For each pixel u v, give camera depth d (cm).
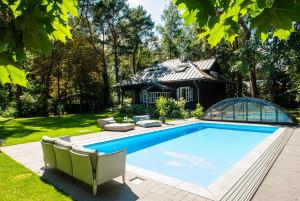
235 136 1320
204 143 1167
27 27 117
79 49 2723
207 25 149
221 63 3188
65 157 593
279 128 1288
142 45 3844
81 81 2792
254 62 2205
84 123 1797
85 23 3019
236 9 161
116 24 3161
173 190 522
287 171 634
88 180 520
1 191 531
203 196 487
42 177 619
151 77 2656
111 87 3180
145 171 650
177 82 2430
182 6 159
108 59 3900
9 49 125
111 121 1455
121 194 510
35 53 126
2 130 1491
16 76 134
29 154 859
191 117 2003
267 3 138
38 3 126
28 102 2438
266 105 1488
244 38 2044
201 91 2303
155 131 1314
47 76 2795
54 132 1379
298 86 2042
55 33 168
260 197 485
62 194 515
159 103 2088
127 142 1145
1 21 122
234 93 3262
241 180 560
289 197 482
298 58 1888
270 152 799
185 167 819
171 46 4166
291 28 136
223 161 880
